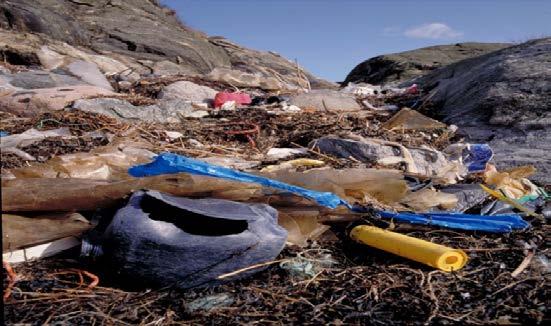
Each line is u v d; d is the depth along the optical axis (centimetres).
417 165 532
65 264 290
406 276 286
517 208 397
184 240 260
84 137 595
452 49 2920
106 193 302
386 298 261
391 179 384
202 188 313
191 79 1380
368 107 1055
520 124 732
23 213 302
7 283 267
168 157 347
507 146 674
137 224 259
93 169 382
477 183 466
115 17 2527
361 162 546
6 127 656
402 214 353
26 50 1352
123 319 240
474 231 352
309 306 253
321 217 349
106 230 270
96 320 238
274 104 1045
